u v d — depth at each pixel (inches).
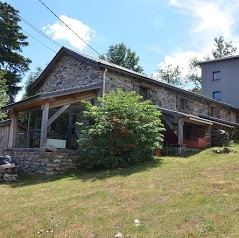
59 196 292.4
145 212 215.5
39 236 187.0
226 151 526.3
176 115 570.3
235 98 1160.2
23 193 321.7
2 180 414.9
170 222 190.5
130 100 459.8
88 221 208.5
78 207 243.6
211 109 885.2
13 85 968.3
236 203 215.6
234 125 847.1
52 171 427.8
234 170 329.4
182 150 561.6
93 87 526.6
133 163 438.6
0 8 969.5
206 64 1258.6
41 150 440.5
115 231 185.5
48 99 458.0
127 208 229.8
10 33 978.7
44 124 450.9
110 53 1509.6
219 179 292.0
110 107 450.9
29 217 230.2
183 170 359.6
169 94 700.0
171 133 682.2
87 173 412.8
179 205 224.1
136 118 448.1
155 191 269.3
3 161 432.8
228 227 172.7
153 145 455.5
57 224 206.8
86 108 482.6
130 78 605.0
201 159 471.2
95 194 280.5
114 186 307.3
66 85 623.5
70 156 452.8
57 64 662.5
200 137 697.0
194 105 788.6
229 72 1192.8
